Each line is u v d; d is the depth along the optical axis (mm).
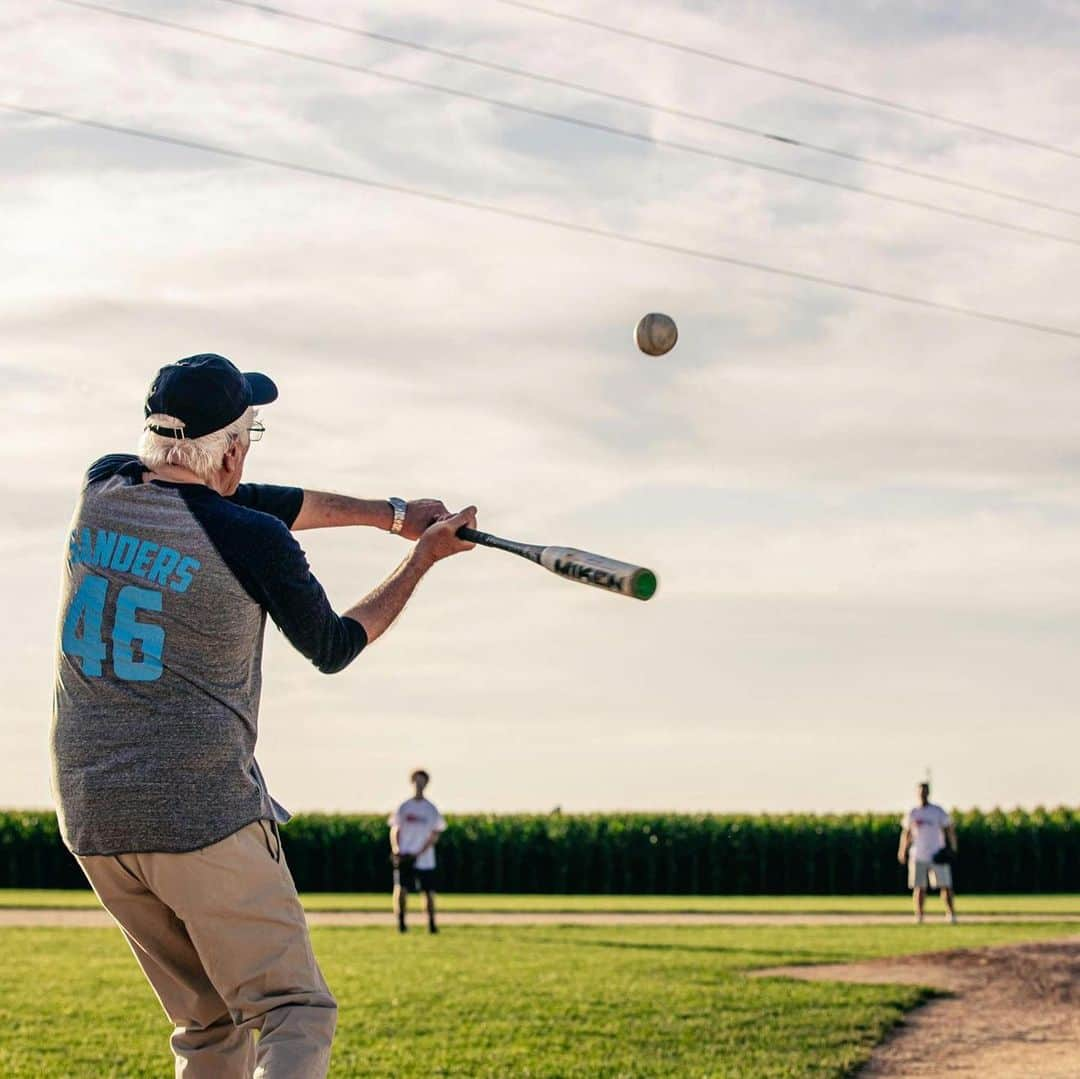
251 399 4188
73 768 3822
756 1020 10281
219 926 3832
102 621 3852
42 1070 8266
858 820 36031
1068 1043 9664
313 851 34469
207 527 3885
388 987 11984
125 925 4051
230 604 3855
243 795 3859
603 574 3979
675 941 16703
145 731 3785
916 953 14117
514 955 14766
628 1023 10125
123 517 3932
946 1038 9820
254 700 3965
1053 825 35875
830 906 26844
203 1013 4168
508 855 35250
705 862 35688
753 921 21031
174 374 4035
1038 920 21453
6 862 33219
